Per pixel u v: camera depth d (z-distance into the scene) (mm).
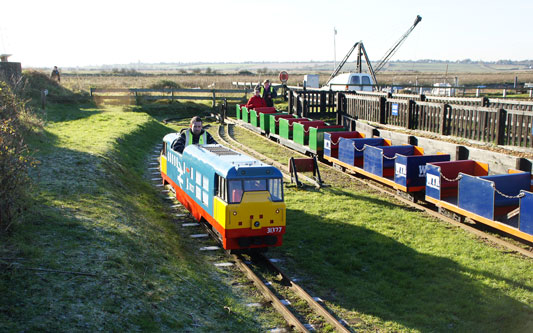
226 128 31844
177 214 13695
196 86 60156
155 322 6918
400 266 10367
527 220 10719
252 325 7836
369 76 37875
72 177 13328
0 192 8438
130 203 12750
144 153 21703
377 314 8500
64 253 8195
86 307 6699
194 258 10422
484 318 8305
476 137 20500
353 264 10477
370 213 13984
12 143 9688
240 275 9969
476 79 83750
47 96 34750
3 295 6535
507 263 10430
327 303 8906
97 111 32969
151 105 38438
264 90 32500
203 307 8008
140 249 9328
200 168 11766
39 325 6035
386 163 16500
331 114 33438
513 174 12406
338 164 19438
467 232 12438
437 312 8555
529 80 81062
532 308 8570
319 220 13273
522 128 18188
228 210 10023
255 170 10305
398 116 25812
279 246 11516
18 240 8312
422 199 15383
